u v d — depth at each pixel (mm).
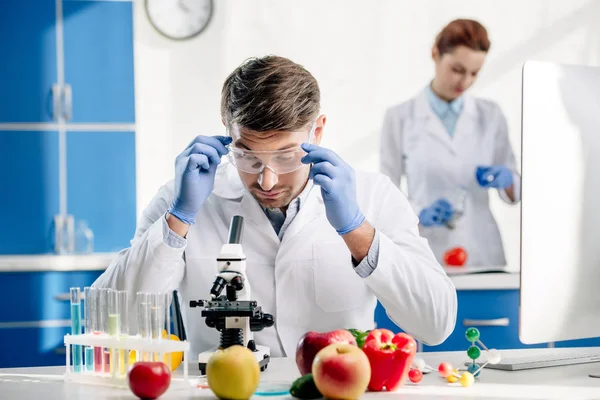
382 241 1893
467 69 4367
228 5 4473
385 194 2215
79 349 1641
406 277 1932
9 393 1515
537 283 1686
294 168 1804
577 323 1737
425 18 4570
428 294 1958
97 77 4078
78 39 4059
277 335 2131
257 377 1428
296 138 1803
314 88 1880
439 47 4410
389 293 1934
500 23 4586
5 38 4004
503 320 3773
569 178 1707
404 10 4562
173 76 4441
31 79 4027
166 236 1931
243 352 1424
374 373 1494
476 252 4324
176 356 1734
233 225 1760
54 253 4047
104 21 4074
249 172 1809
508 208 4496
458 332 3773
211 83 4469
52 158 4051
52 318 3766
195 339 2141
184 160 1892
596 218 1740
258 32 4508
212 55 4465
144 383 1416
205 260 2143
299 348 1534
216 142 1925
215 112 4473
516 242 4500
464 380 1565
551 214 1692
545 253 1688
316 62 4551
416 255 2074
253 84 1781
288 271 2117
